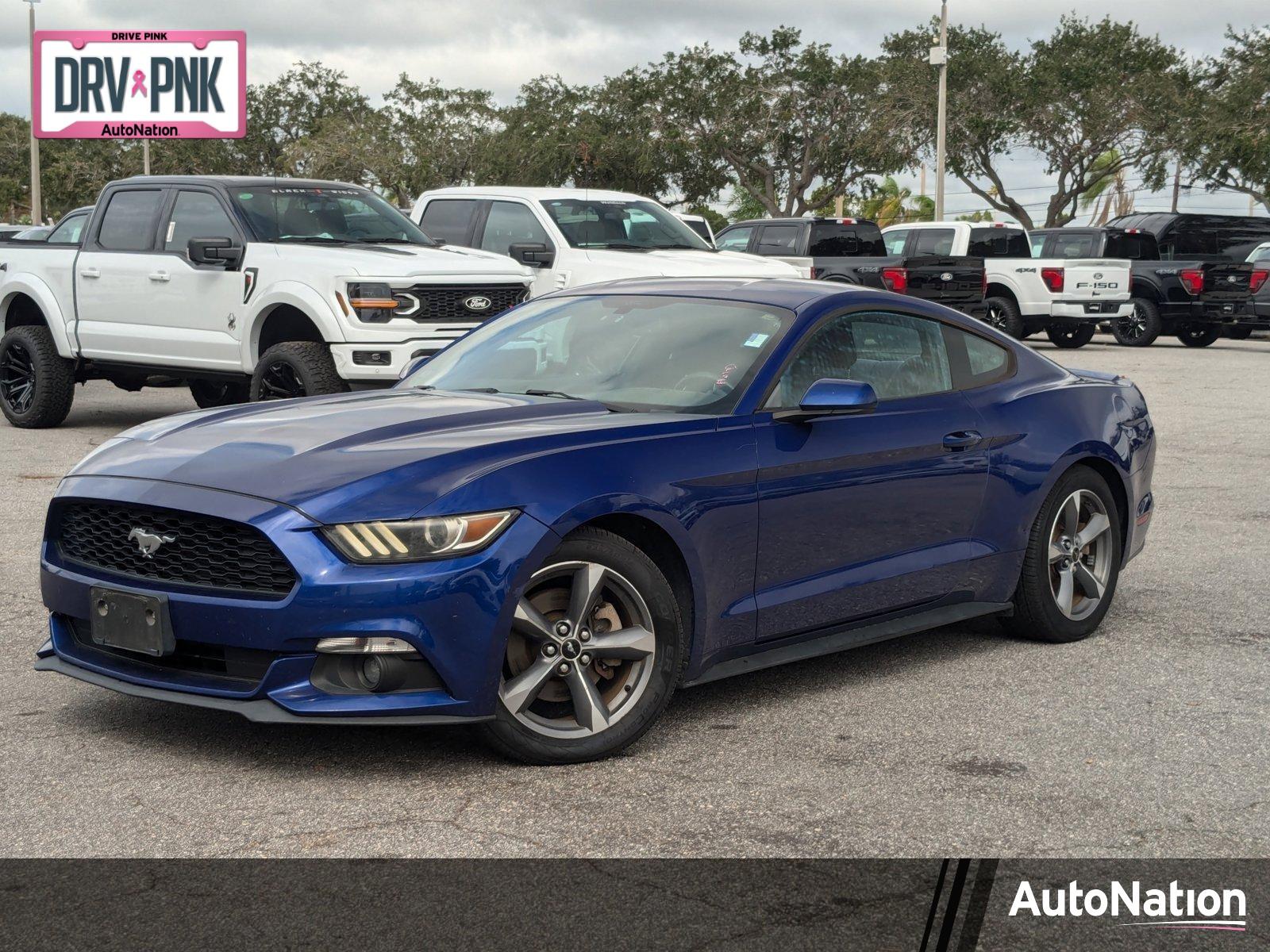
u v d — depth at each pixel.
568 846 3.53
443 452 4.09
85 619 4.32
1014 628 5.80
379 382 10.15
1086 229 25.47
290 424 4.57
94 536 4.35
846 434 4.91
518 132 51.47
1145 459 6.19
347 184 11.56
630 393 4.86
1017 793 3.96
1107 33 45.50
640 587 4.25
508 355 5.35
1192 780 4.10
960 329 5.65
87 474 4.43
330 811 3.76
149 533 4.13
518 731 4.09
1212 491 9.57
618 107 50.16
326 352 10.10
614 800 3.87
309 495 3.94
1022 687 5.09
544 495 4.05
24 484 9.34
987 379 5.64
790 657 4.79
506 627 3.98
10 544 7.38
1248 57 42.34
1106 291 23.25
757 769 4.15
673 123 48.84
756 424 4.66
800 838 3.61
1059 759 4.27
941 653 5.61
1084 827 3.72
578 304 5.59
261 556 3.94
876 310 5.31
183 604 4.02
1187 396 15.96
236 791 3.90
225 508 3.96
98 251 11.60
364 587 3.84
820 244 20.83
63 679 4.99
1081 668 5.38
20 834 3.57
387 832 3.61
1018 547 5.57
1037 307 23.31
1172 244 25.83
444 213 14.17
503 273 10.55
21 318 12.59
